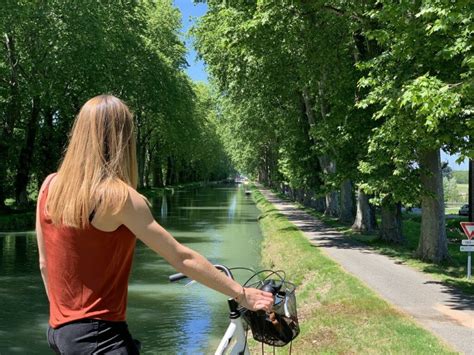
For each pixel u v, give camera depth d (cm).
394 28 1278
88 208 208
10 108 3325
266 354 796
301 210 4375
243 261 2127
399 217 2180
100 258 212
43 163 3694
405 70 1227
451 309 1023
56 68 3184
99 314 212
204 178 14925
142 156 6438
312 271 1563
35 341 1055
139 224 213
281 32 1973
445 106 886
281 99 3425
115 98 233
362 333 855
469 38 977
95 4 3269
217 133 10900
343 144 1956
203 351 1001
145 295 1493
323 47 2102
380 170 1634
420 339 799
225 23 2111
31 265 1912
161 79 4778
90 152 219
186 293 1519
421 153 1600
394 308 1018
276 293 292
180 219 4112
